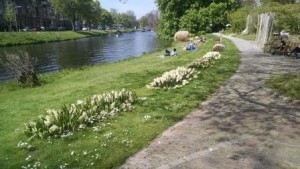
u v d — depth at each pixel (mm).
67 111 8172
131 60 28906
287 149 6242
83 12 121312
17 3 109875
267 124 7566
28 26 117062
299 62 16359
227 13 58031
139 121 8227
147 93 11438
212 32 58656
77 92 13328
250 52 21656
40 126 7766
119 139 7070
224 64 16516
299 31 34406
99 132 7590
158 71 17125
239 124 7664
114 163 6012
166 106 9445
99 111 8914
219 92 10836
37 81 17719
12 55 19062
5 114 10391
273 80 11773
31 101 12398
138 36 106875
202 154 6195
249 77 12875
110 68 23094
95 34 119688
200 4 62281
